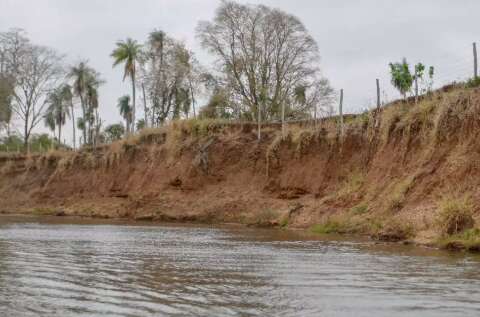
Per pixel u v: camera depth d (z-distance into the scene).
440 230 17.72
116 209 40.16
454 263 13.38
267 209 31.17
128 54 57.88
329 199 27.53
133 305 8.78
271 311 8.41
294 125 36.28
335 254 15.52
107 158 46.28
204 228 27.89
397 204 21.98
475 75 25.22
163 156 42.00
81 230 25.92
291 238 21.17
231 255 15.45
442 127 23.27
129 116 82.06
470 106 22.59
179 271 12.34
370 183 26.12
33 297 9.36
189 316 8.08
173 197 37.81
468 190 19.81
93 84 70.25
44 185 49.88
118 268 12.77
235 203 34.06
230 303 8.96
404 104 27.83
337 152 31.03
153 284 10.65
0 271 12.11
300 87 56.56
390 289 10.12
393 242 19.02
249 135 38.91
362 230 22.33
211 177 37.78
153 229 27.05
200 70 62.09
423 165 23.02
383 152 26.94
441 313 8.26
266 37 56.50
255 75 56.19
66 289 10.07
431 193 21.30
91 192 45.41
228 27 56.81
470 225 17.16
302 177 32.31
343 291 9.95
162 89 62.72
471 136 21.86
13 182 52.50
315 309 8.55
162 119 63.62
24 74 72.31
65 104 76.31
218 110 55.28
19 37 72.31
